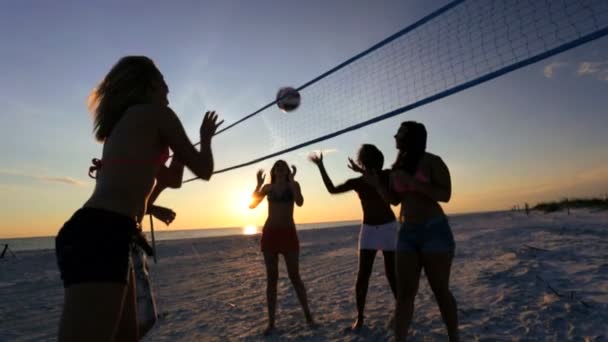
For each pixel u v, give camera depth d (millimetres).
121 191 1389
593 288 3801
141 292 1855
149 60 1675
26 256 18688
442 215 2555
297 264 3684
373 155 3393
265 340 3357
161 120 1503
